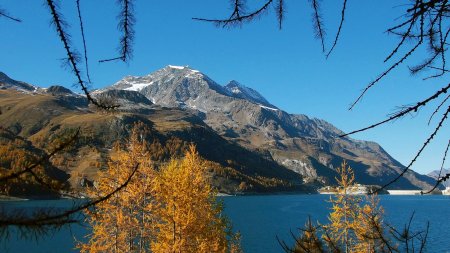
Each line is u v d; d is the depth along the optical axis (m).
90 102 2.56
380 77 2.68
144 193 17.92
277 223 98.50
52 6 2.29
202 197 18.67
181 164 19.91
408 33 2.60
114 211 17.50
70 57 2.38
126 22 2.62
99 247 18.05
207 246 17.89
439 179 2.58
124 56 2.64
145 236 18.34
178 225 17.14
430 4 2.36
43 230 2.19
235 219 108.38
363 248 17.97
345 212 21.47
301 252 4.36
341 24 2.68
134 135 18.81
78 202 2.50
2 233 2.05
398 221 99.94
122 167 17.92
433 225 91.25
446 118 2.51
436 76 2.78
